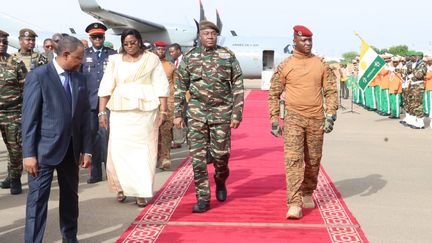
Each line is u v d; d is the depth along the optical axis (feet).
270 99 15.87
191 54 16.17
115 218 15.65
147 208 16.72
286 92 15.53
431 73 42.39
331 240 13.28
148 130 16.76
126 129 16.55
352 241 13.19
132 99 16.38
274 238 13.46
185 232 14.05
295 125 15.30
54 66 11.64
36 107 11.35
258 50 80.48
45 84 11.41
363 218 15.48
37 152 11.54
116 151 16.70
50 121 11.50
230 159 25.93
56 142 11.56
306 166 16.02
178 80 16.35
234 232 14.01
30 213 11.58
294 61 15.38
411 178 21.26
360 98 59.62
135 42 16.46
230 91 16.24
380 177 21.48
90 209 16.74
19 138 18.48
